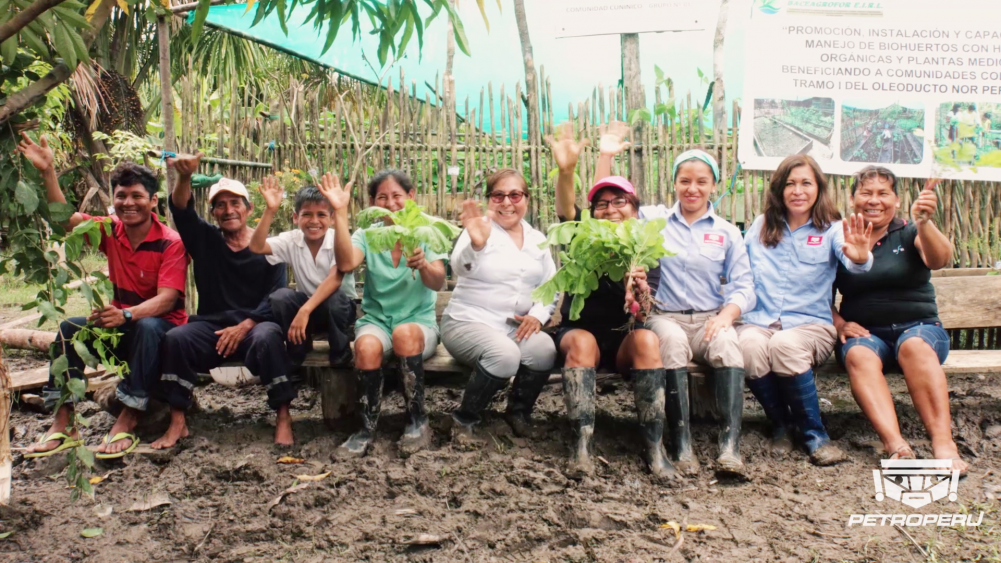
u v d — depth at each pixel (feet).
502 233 12.96
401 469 11.64
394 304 13.23
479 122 16.93
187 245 13.20
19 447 12.72
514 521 10.11
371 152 17.03
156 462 12.12
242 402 15.33
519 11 17.22
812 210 13.09
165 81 16.25
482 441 12.58
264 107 18.80
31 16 6.97
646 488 11.33
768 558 9.22
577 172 16.76
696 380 13.61
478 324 12.51
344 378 13.29
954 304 15.52
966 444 12.60
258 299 13.52
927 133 16.22
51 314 9.41
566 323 13.08
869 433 13.10
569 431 13.02
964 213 16.81
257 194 16.87
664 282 13.06
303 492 10.98
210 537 9.95
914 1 15.97
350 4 8.68
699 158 12.75
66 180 10.65
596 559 9.25
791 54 16.29
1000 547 9.39
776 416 12.76
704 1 15.84
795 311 13.09
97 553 9.57
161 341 12.68
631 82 16.51
